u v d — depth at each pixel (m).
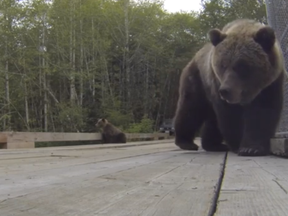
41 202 0.62
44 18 8.55
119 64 11.54
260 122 1.88
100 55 10.13
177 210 0.55
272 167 1.22
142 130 9.04
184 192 0.72
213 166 1.28
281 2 2.14
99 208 0.57
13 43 8.02
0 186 0.82
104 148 3.12
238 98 1.79
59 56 9.48
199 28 11.54
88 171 1.13
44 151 2.51
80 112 8.55
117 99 10.66
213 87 2.05
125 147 3.32
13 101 8.46
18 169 1.22
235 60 1.81
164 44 11.82
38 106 9.27
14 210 0.56
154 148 3.04
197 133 2.52
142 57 11.30
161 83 12.00
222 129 2.06
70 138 3.98
